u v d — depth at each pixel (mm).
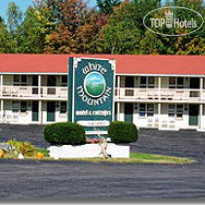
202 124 49594
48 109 50688
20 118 50562
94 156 25359
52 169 19672
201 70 49781
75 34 69875
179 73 49094
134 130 26672
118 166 22031
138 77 50469
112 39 68125
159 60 52406
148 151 30422
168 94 49281
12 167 19609
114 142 26422
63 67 50844
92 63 26141
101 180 17375
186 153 30156
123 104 50219
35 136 36781
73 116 25562
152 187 16266
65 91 49750
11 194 14281
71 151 24703
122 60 52156
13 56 53938
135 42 67875
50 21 73625
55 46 69562
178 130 47219
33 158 23172
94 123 26125
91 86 25984
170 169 21734
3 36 72250
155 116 50031
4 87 49875
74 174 18609
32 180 16734
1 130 40688
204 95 49000
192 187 16531
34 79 51250
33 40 71062
